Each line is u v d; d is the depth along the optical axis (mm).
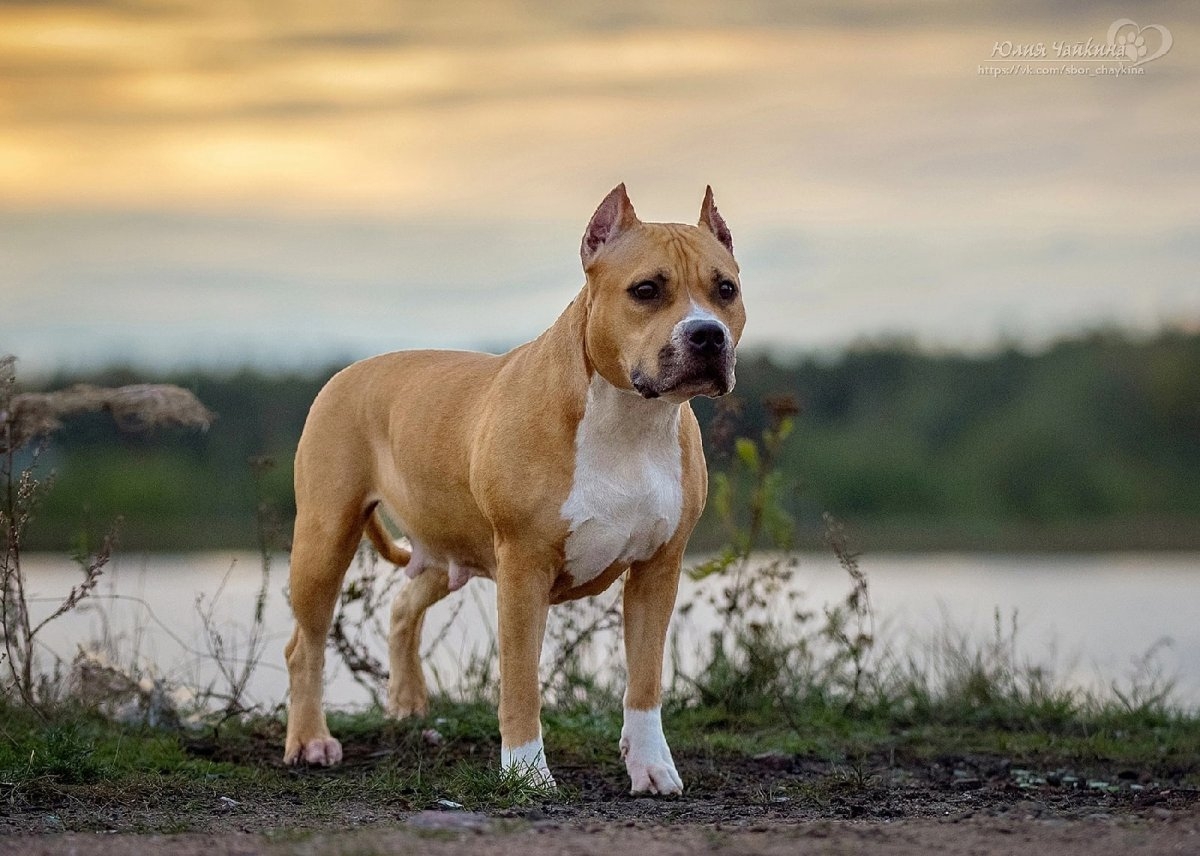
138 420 10938
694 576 10953
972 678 11031
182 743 9367
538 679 8008
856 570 10945
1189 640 14812
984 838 6375
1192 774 8938
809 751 9547
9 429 9781
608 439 7793
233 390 28172
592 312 7754
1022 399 33844
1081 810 7457
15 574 10562
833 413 33625
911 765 9250
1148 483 31484
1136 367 34125
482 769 8281
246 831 6926
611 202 7883
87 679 9773
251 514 26219
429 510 8703
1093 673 13117
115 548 11078
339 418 9242
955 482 31141
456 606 10938
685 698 10766
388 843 6297
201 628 13164
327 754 8859
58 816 7363
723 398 11430
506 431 7918
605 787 8297
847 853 6098
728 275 7773
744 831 6684
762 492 11219
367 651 10523
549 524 7820
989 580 20219
